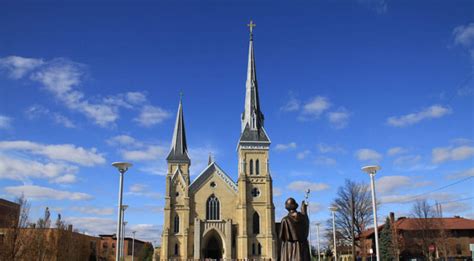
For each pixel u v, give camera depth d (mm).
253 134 98000
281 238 15695
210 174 95062
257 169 95812
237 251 90688
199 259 87062
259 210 93062
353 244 70062
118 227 40531
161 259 90625
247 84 104062
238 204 93000
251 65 105938
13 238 43406
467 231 87812
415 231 82438
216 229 89875
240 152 96812
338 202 76000
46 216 59094
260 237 91375
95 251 97625
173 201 93062
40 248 51688
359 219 74188
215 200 94125
